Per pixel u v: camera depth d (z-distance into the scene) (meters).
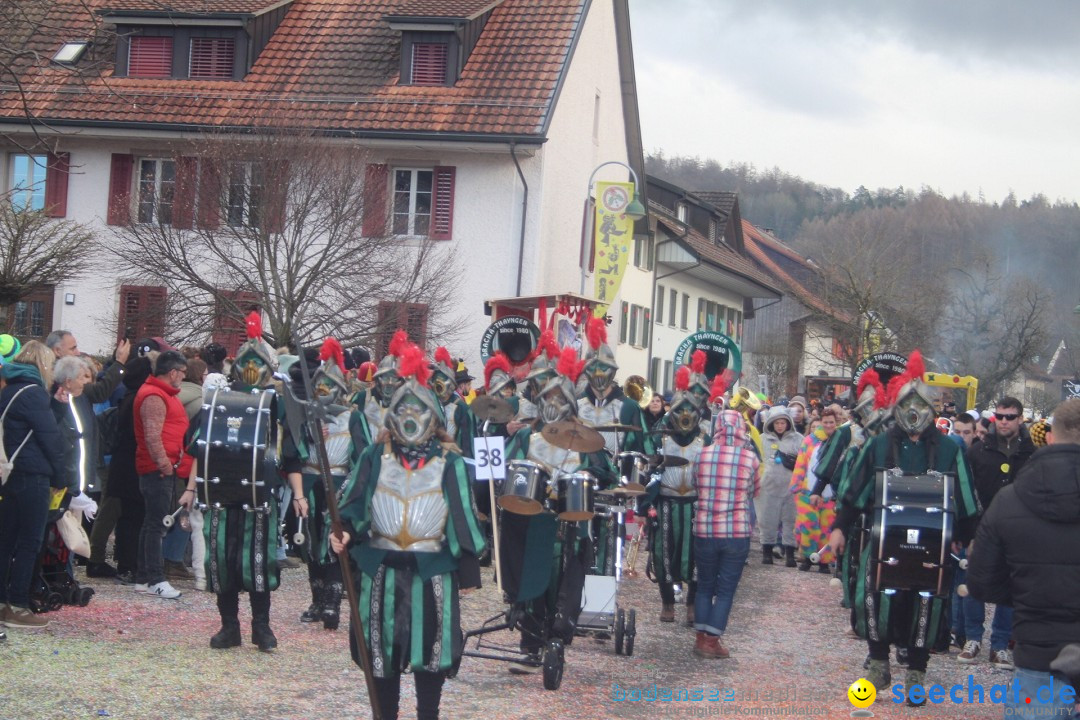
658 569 10.69
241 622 9.45
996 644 9.60
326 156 21.83
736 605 12.30
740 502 9.38
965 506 7.65
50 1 16.73
